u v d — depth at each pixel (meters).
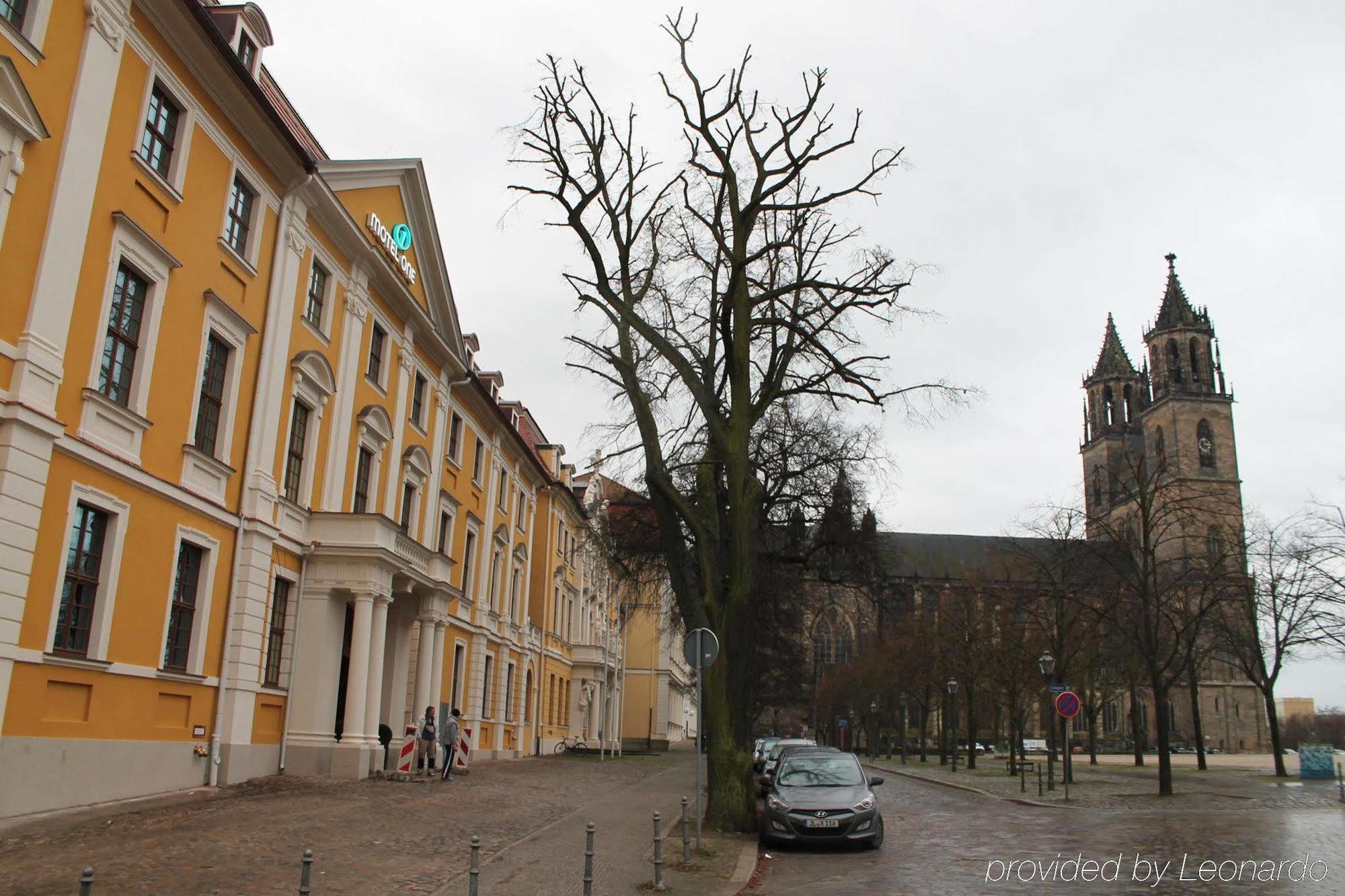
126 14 16.03
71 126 14.84
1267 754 78.88
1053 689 30.05
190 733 18.28
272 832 13.43
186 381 18.14
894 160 18.50
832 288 18.48
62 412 14.82
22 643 13.91
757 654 31.75
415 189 28.09
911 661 51.97
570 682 55.25
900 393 18.56
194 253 18.33
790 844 16.02
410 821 15.54
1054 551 37.38
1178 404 94.31
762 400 19.11
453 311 31.98
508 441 41.75
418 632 29.05
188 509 18.17
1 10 13.73
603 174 18.38
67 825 13.37
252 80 19.09
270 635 21.38
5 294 13.67
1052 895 11.24
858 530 28.03
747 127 19.27
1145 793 29.89
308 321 22.92
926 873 13.09
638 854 13.58
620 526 30.34
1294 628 39.31
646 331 18.75
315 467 23.42
